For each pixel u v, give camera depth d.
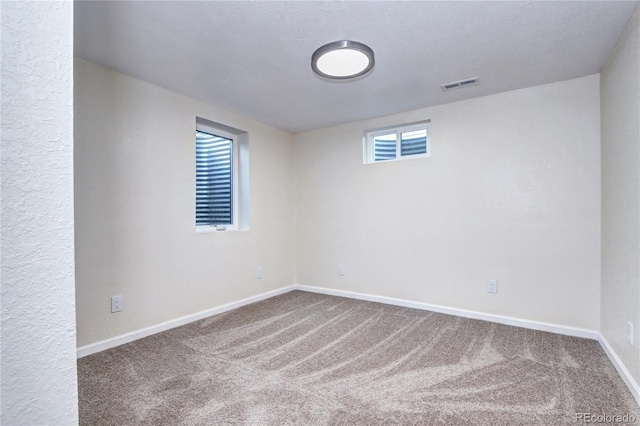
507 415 1.58
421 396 1.76
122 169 2.48
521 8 1.74
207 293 3.13
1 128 0.43
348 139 3.82
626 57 1.89
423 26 1.89
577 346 2.38
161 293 2.74
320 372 2.03
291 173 4.26
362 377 1.96
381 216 3.59
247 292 3.57
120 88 2.47
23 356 0.45
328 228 3.99
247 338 2.58
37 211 0.46
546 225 2.72
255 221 3.70
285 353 2.30
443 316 3.10
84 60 2.27
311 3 1.68
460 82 2.68
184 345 2.44
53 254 0.47
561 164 2.66
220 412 1.62
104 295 2.36
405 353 2.29
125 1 1.65
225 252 3.33
